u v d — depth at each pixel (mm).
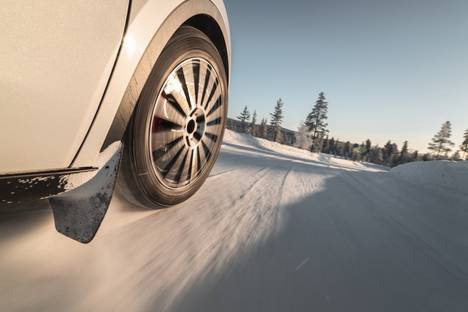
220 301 946
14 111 690
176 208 1791
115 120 1088
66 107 819
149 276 1038
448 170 5297
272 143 43750
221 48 2027
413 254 1597
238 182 2900
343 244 1599
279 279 1133
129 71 1021
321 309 978
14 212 1251
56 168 884
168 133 1484
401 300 1103
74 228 1025
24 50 674
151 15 1068
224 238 1446
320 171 5941
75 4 758
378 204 2887
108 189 1076
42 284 912
